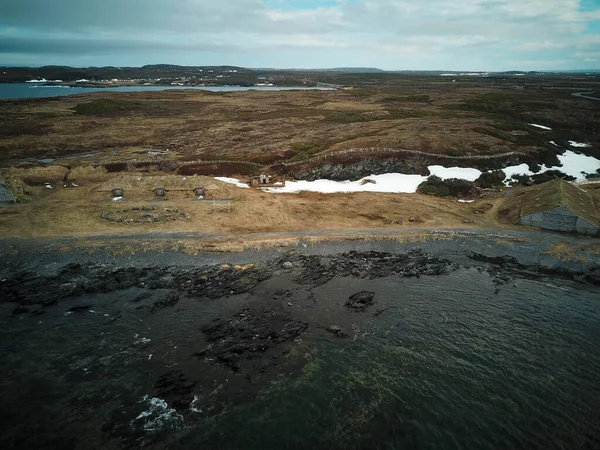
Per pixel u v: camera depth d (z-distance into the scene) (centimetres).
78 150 10200
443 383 3391
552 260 5278
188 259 5125
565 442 2883
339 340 3856
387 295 4581
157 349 3669
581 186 7919
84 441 2809
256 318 4094
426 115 13962
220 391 3244
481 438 2908
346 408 3125
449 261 5306
